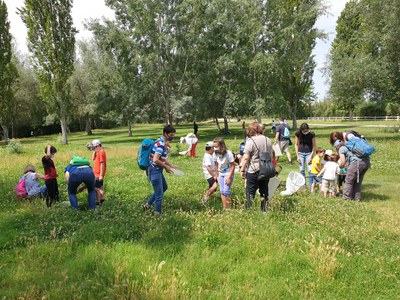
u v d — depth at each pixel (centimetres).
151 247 495
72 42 3459
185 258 471
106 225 593
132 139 3841
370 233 556
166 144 702
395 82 2394
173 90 3672
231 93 3609
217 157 711
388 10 2238
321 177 997
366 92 2550
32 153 2091
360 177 846
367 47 2622
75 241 527
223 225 570
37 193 866
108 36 3325
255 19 3278
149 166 681
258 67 3247
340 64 2602
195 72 3594
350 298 378
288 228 564
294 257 456
